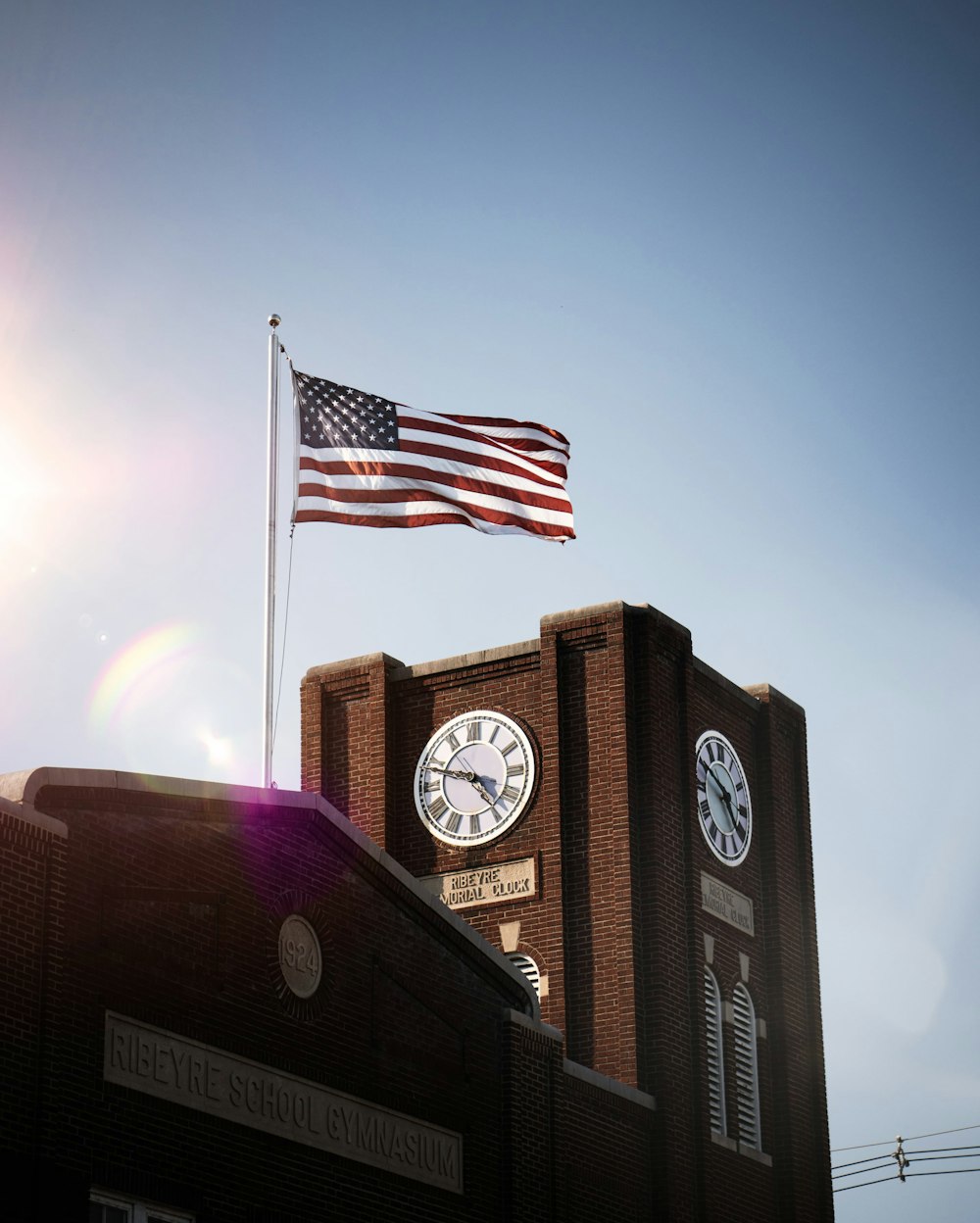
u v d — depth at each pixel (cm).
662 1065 4091
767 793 4781
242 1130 2870
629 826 4281
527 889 4344
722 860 4547
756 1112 4419
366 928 3241
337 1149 3045
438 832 4497
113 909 2758
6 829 2611
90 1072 2647
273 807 3069
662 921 4231
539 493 4088
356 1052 3142
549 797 4388
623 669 4412
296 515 3834
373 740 4625
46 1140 2547
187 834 2920
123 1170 2658
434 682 4641
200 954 2883
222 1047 2873
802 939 4759
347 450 3906
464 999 3456
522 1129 3494
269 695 3597
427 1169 3238
